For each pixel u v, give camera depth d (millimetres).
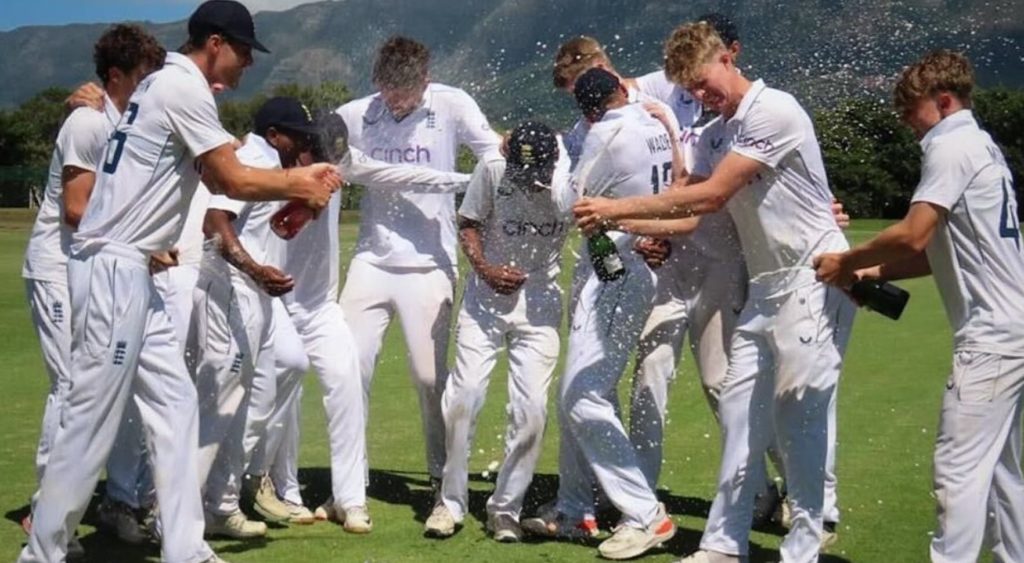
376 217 6383
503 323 5816
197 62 5199
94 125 5422
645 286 5652
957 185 4609
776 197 5020
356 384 6113
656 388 5945
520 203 5770
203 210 5645
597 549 5688
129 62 5383
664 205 5074
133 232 4891
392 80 6285
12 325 13664
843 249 5051
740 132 5031
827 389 5086
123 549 5684
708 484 6855
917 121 4805
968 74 4730
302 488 6891
